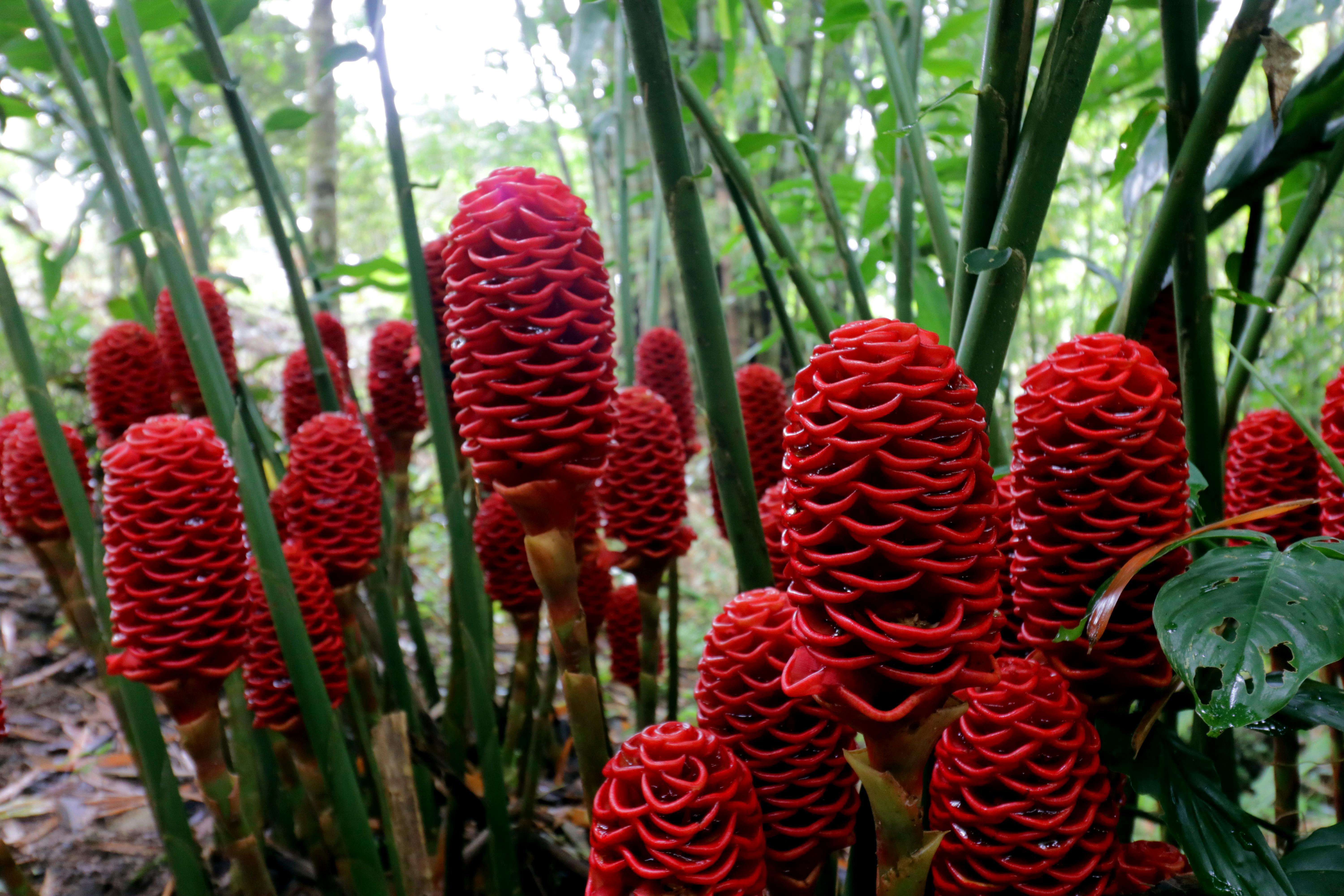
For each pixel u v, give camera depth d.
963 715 0.45
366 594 1.35
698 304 0.63
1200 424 0.71
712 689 0.51
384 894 0.77
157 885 1.12
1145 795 0.56
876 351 0.36
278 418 2.44
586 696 0.55
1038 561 0.51
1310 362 1.97
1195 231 0.68
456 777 0.98
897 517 0.36
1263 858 0.47
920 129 0.92
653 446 0.86
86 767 1.34
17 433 0.93
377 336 1.30
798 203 1.61
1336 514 0.69
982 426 0.37
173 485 0.61
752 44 1.56
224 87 0.91
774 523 0.80
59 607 1.64
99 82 0.70
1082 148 2.02
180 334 1.09
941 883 0.48
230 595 0.63
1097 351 0.49
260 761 1.14
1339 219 1.96
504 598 0.98
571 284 0.50
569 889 1.12
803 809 0.50
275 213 0.95
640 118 2.15
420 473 2.88
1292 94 0.76
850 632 0.36
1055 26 0.52
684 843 0.42
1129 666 0.50
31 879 1.12
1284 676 0.42
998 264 0.52
